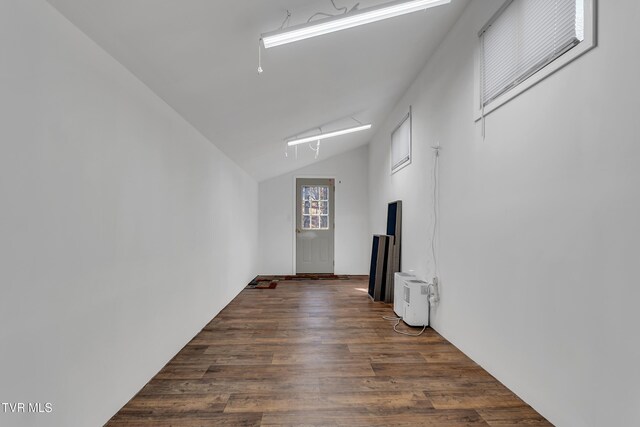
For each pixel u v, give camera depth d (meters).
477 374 2.17
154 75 1.94
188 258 2.75
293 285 5.46
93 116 1.52
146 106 2.04
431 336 2.92
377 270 4.37
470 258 2.41
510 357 1.94
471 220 2.40
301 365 2.31
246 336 2.92
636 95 1.19
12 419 1.11
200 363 2.34
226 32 1.80
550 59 1.62
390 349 2.61
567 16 1.53
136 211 1.91
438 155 3.00
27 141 1.16
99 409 1.56
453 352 2.55
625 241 1.23
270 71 2.43
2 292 1.07
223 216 3.86
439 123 2.97
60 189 1.32
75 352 1.40
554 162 1.59
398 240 4.23
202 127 2.95
